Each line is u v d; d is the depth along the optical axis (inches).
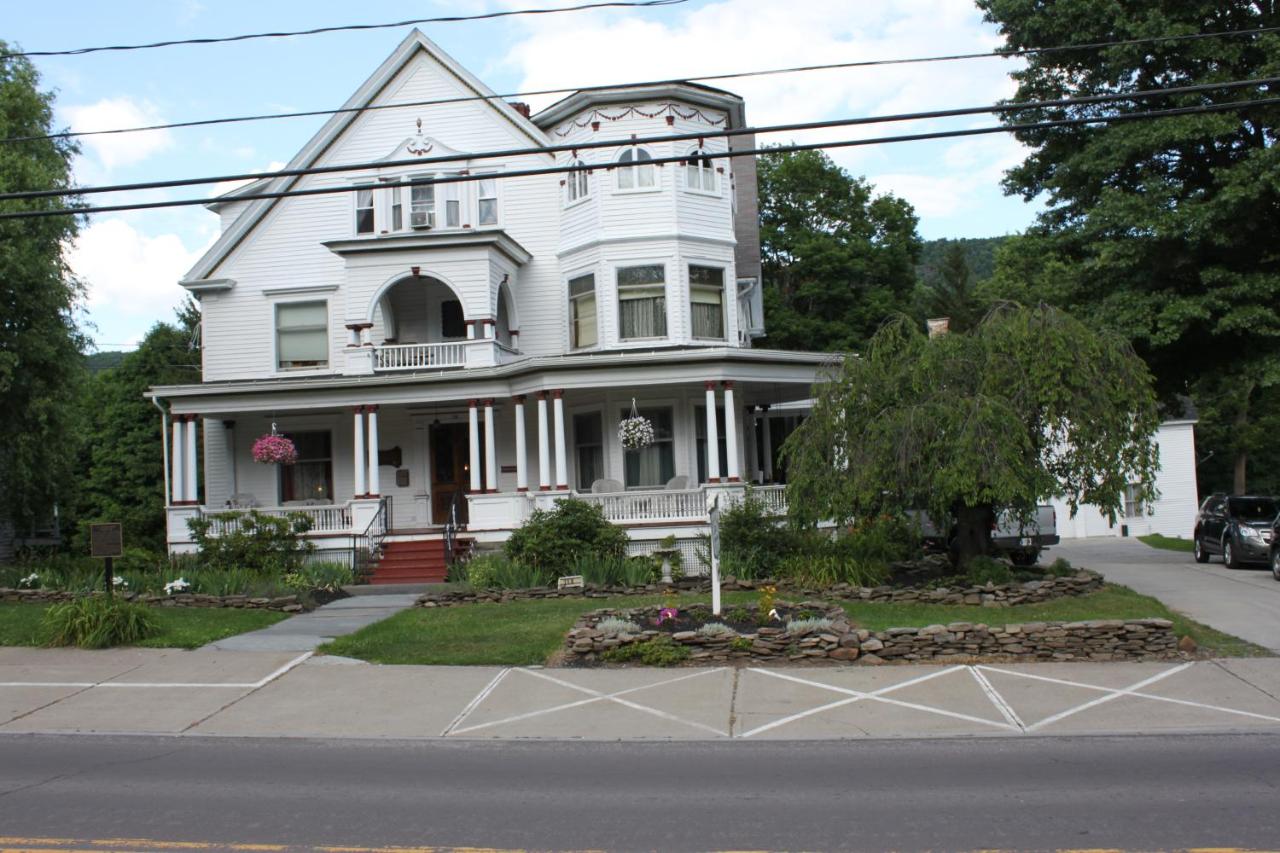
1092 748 355.9
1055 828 262.1
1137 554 1138.0
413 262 976.9
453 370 955.3
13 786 321.7
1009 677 465.7
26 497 1035.3
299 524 877.2
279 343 1061.1
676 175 991.6
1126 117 438.0
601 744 374.9
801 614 555.8
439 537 914.1
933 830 262.2
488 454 943.0
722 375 882.8
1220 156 942.4
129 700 455.2
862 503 648.4
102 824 277.7
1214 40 882.1
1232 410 1738.4
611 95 991.0
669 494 875.4
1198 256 909.8
